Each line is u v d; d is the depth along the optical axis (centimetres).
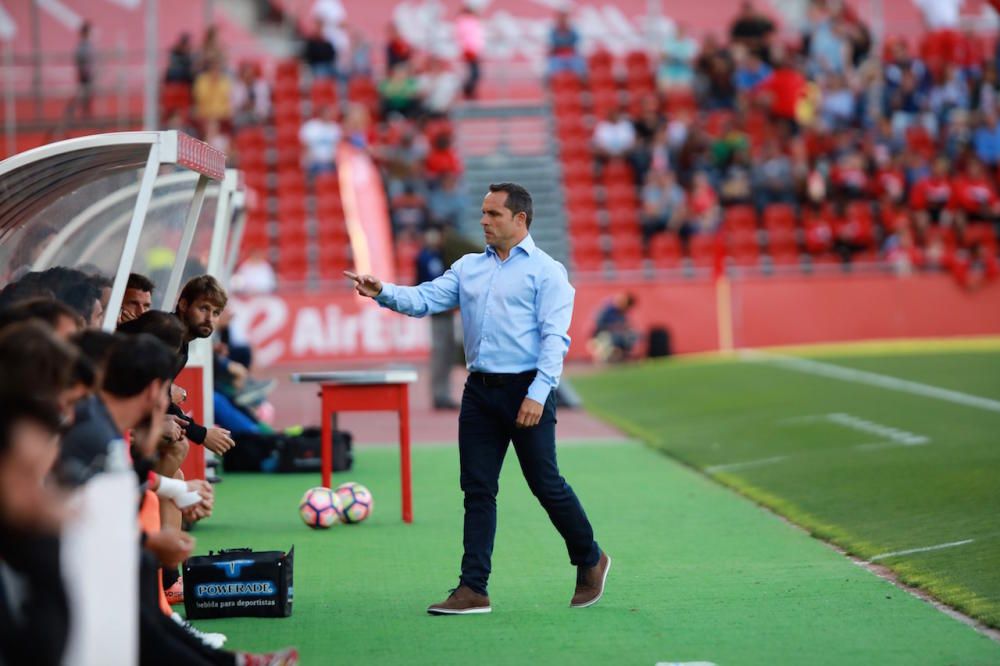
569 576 2766
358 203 6025
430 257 6025
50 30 10388
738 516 3550
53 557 1422
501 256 2438
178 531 1988
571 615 2405
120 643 1459
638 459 4775
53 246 2900
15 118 9344
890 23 12056
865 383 6341
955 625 2297
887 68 10775
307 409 6431
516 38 11262
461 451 2458
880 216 9719
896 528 3184
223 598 2386
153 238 3238
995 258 9275
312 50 10362
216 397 4434
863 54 10919
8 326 1648
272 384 4881
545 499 2417
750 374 7031
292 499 3872
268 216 9512
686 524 3425
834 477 4000
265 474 4419
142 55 10400
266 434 4447
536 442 2402
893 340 8962
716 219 9494
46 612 1403
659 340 8606
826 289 8912
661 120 10050
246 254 9306
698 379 7050
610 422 5991
